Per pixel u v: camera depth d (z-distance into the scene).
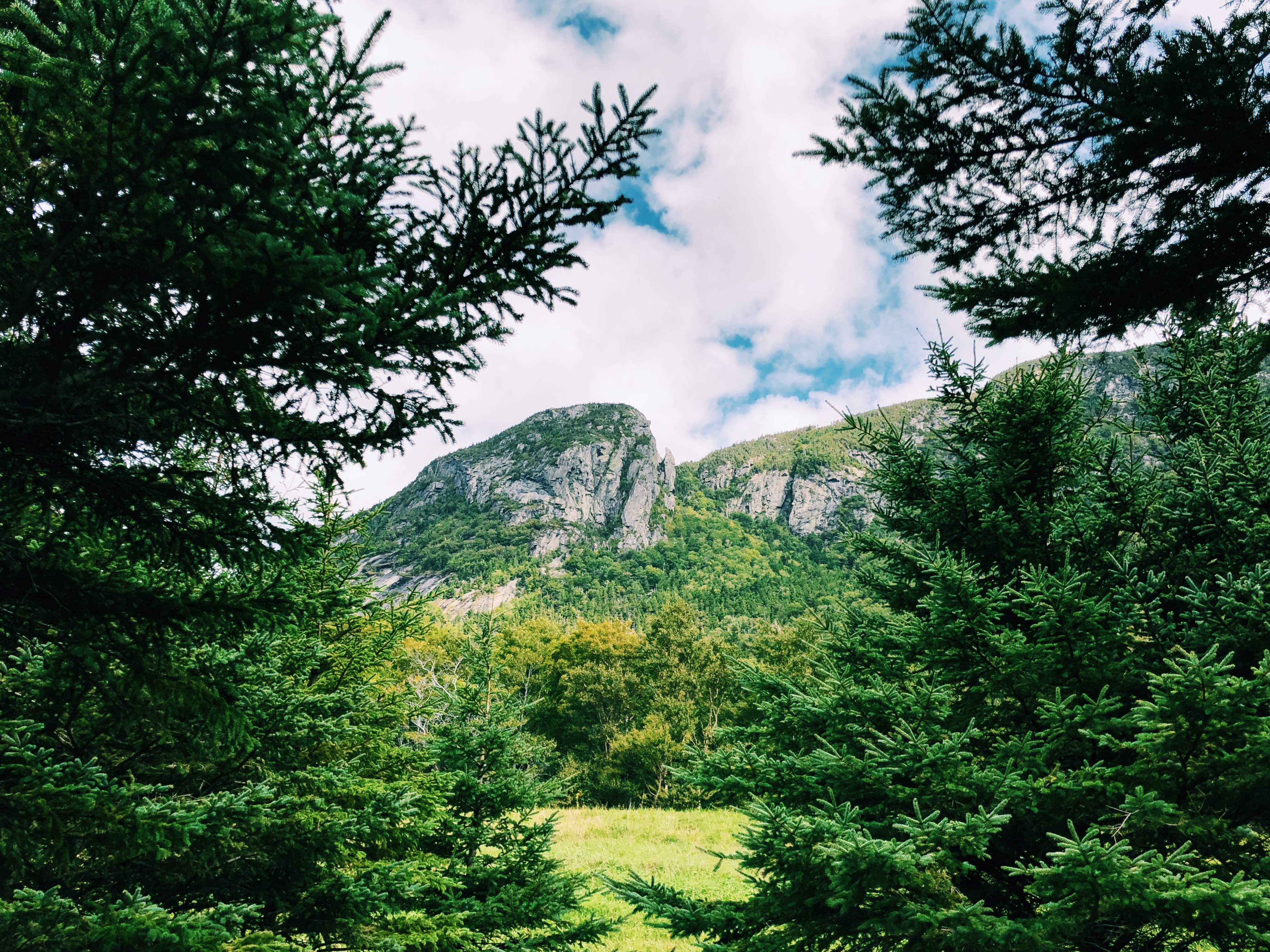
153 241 1.96
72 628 2.71
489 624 8.67
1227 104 2.39
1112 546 5.82
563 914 7.27
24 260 2.00
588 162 2.53
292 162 2.09
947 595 5.23
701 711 33.72
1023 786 4.40
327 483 2.80
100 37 1.85
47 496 2.53
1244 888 3.29
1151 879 3.44
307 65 2.11
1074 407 6.23
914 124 3.13
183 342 2.26
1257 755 3.78
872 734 5.30
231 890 4.27
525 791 7.65
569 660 41.25
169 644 2.94
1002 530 6.03
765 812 4.38
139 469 2.66
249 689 4.11
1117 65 2.58
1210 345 5.72
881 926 4.33
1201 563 5.23
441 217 2.51
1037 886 3.78
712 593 165.62
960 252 3.50
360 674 6.56
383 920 5.02
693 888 13.88
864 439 7.04
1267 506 4.88
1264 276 2.93
